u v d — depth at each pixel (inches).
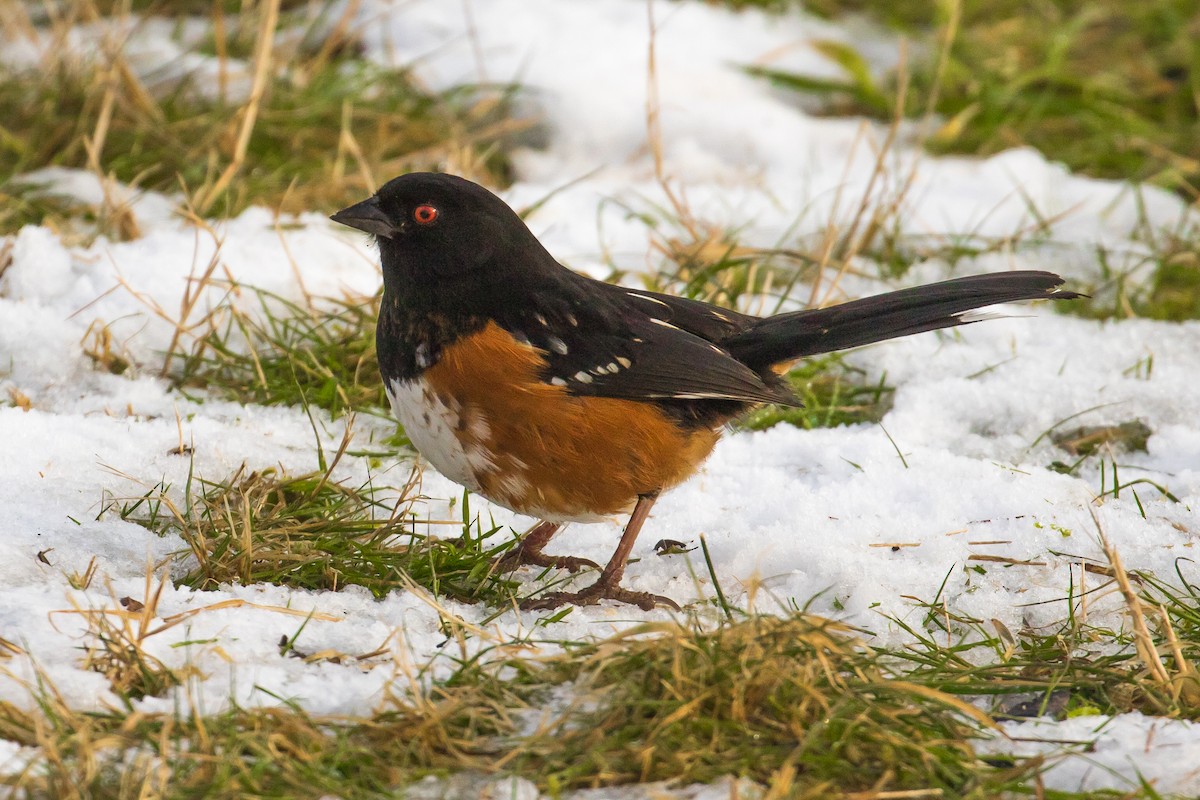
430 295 271.7
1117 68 564.1
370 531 285.3
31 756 193.8
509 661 224.2
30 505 280.2
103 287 384.5
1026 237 456.4
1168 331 399.9
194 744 198.7
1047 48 561.0
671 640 219.5
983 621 262.8
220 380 358.6
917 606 265.6
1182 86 547.8
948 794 197.9
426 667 222.5
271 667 228.2
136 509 289.4
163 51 531.8
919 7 611.8
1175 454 340.8
